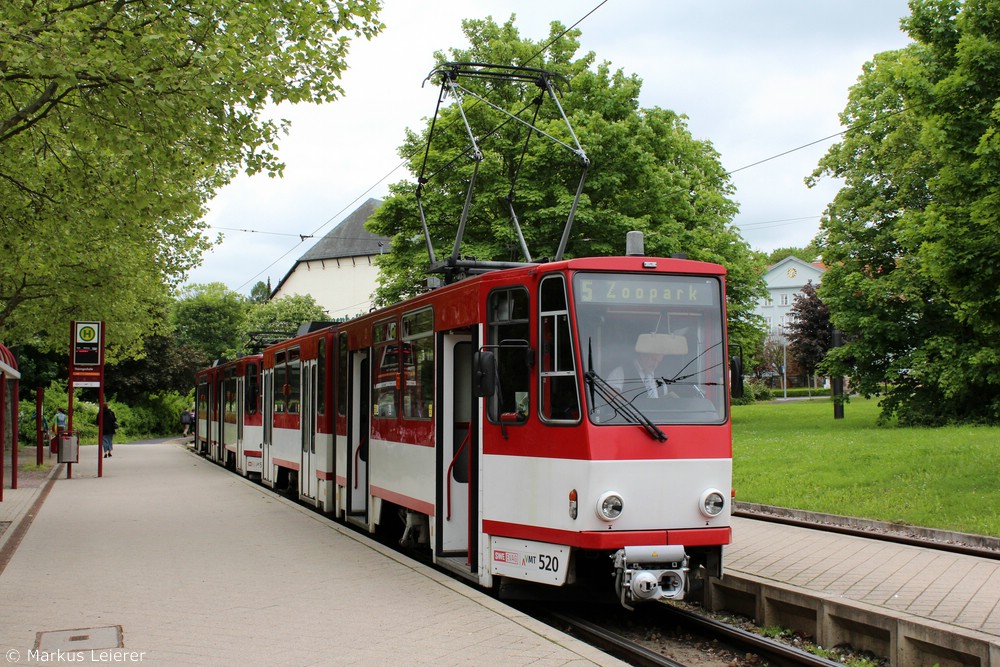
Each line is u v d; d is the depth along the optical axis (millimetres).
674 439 8148
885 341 32344
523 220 23859
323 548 11438
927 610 7625
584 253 24047
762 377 81188
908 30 22141
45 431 39062
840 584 8766
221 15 12188
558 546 8141
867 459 18125
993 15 14859
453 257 10797
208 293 73938
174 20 11820
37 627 7445
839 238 33250
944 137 14922
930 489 14438
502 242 23609
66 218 15023
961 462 16484
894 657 7312
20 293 23344
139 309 29078
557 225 23359
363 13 13578
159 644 6898
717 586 9508
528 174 23781
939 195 15336
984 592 8328
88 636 7141
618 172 24109
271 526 13477
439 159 24125
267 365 20562
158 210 14281
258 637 7094
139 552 11219
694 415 8297
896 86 21938
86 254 21781
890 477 15898
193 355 58375
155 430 58656
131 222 14289
